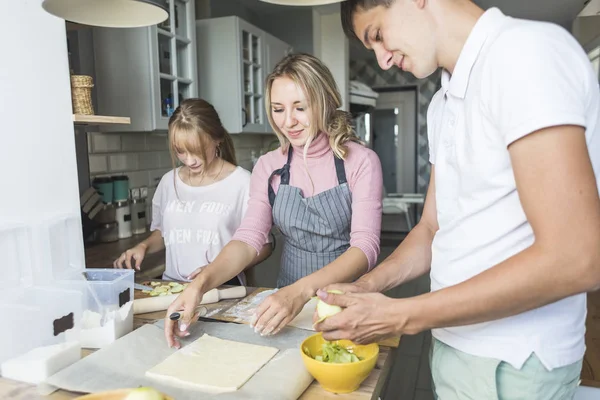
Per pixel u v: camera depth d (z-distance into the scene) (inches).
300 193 59.6
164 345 41.1
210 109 73.8
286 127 57.2
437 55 32.5
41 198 52.2
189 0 104.0
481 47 29.3
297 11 168.7
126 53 89.9
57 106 53.9
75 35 84.4
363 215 55.0
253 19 168.7
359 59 265.3
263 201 62.0
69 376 35.2
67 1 46.6
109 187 92.7
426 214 44.3
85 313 43.1
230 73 122.8
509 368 31.1
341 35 176.6
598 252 23.2
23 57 49.6
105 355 38.7
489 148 28.7
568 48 25.7
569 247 23.4
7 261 47.3
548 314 30.4
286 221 60.5
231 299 55.5
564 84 24.4
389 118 269.0
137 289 59.4
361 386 34.8
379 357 39.1
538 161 24.1
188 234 74.4
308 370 35.2
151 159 109.5
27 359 36.6
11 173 48.6
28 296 39.3
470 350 32.3
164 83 96.9
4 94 47.6
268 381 34.2
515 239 29.1
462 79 30.5
